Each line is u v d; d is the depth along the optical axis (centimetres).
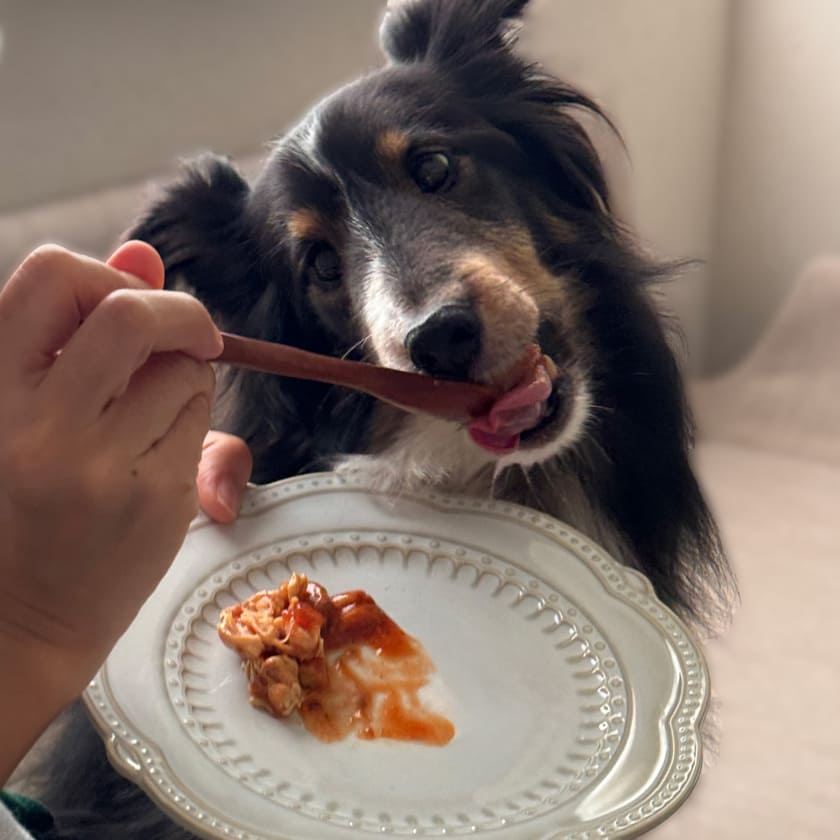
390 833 73
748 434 281
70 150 204
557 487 134
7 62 191
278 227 138
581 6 251
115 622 71
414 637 93
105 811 106
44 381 65
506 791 78
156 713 80
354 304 130
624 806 74
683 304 323
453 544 102
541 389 108
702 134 313
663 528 144
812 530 236
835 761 175
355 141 130
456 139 133
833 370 284
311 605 91
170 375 70
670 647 89
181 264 144
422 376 98
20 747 68
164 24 210
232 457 108
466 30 144
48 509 65
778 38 304
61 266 67
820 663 197
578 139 148
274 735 82
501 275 117
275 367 82
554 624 94
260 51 226
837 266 296
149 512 69
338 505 106
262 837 69
